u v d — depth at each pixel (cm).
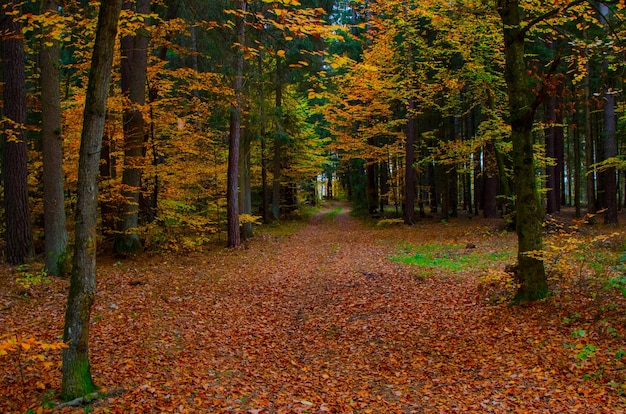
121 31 870
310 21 505
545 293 734
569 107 708
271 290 1070
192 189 1784
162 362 607
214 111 1602
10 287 862
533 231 738
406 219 2344
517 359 549
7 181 1061
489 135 1658
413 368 588
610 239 1274
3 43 1052
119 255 1323
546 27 927
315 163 3014
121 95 1278
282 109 2086
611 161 1599
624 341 527
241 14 548
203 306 904
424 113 2302
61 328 688
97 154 455
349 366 616
